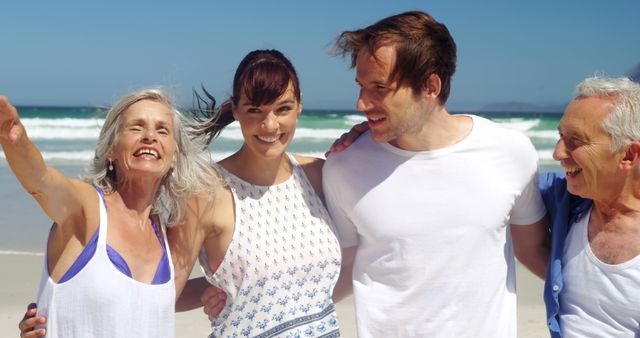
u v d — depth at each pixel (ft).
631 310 5.49
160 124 5.60
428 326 6.07
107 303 5.27
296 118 6.01
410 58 5.71
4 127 4.79
